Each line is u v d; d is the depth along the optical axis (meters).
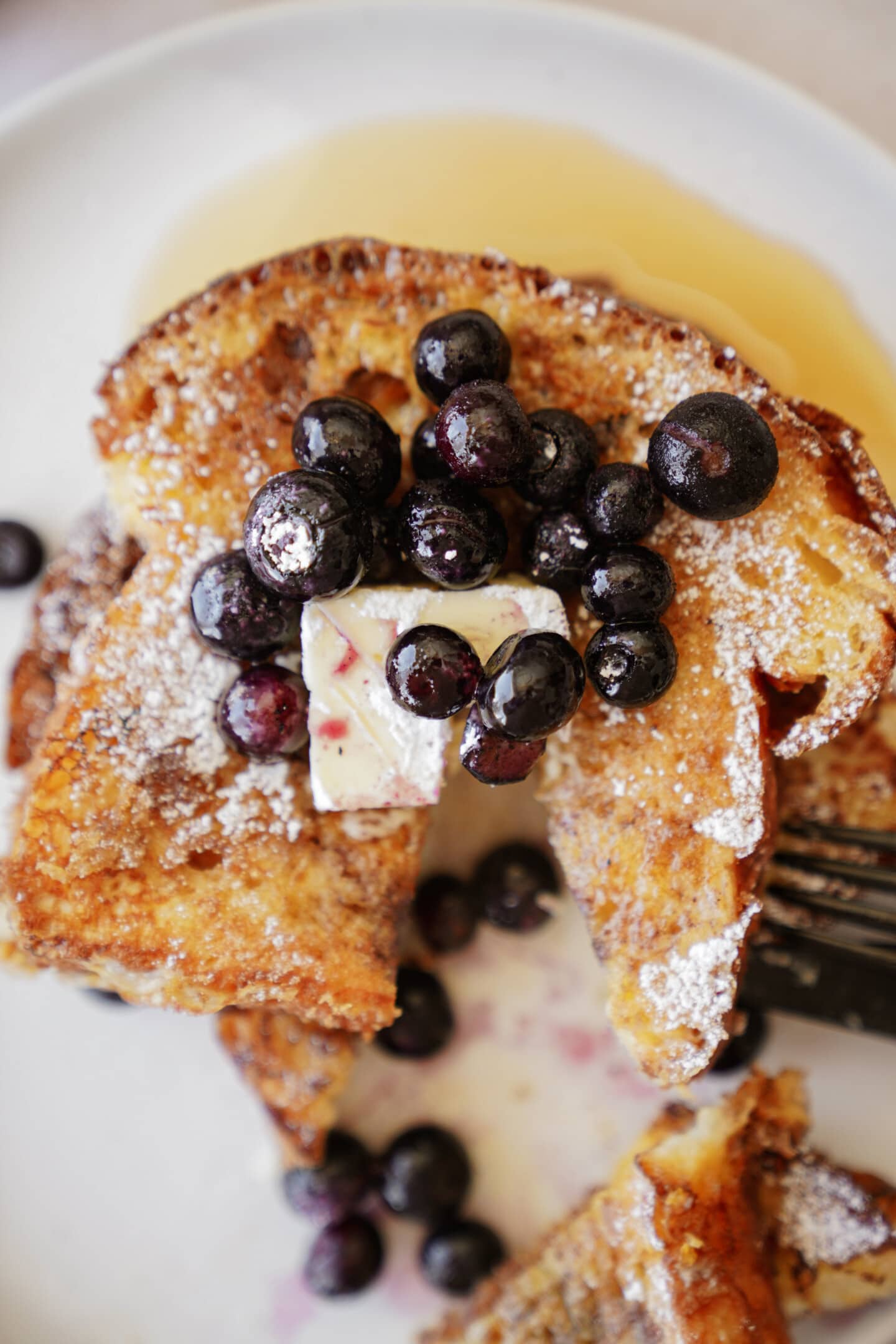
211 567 0.24
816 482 0.25
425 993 0.29
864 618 0.25
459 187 0.30
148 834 0.25
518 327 0.26
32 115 0.30
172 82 0.30
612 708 0.25
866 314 0.29
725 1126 0.27
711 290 0.30
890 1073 0.29
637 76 0.29
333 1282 0.28
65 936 0.25
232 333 0.26
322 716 0.24
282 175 0.30
